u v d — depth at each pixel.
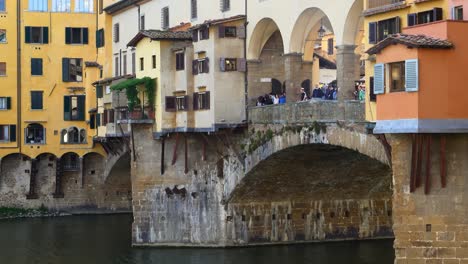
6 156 82.69
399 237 33.84
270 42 57.19
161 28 69.12
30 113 83.06
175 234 61.16
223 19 56.41
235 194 58.50
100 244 64.31
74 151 83.81
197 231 60.59
